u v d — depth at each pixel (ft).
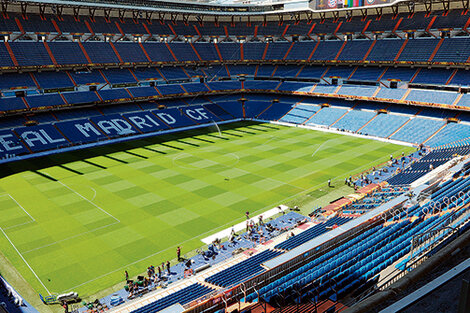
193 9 390.21
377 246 97.25
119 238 151.53
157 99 371.15
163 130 330.13
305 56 395.96
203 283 112.16
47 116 305.32
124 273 129.29
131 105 354.13
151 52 383.65
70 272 129.39
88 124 310.86
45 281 124.36
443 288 22.70
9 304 104.68
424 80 319.88
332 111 355.56
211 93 390.83
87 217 169.07
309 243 108.58
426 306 21.27
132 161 249.14
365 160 246.88
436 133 283.79
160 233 155.43
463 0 325.83
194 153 266.36
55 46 332.60
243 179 214.90
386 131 305.94
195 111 371.56
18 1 297.33
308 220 164.25
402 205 130.62
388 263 85.10
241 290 91.20
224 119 371.97
